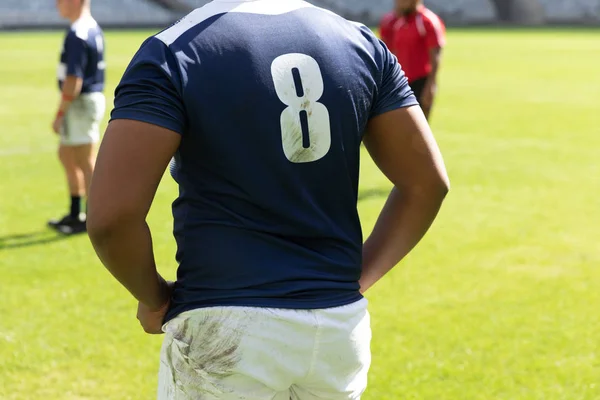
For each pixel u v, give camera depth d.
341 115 2.52
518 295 7.32
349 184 2.61
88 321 6.66
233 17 2.47
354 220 2.68
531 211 10.43
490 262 8.30
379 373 5.71
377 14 81.44
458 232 9.42
